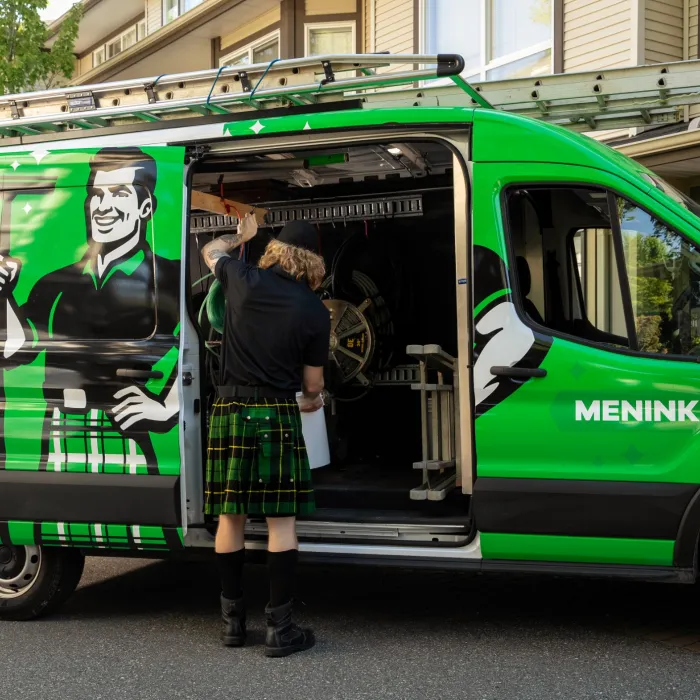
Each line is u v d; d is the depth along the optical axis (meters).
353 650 3.91
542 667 3.67
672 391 3.63
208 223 5.92
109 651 3.97
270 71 4.26
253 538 4.18
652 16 8.43
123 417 4.17
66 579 4.44
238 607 3.99
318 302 3.92
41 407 4.29
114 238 4.26
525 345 3.76
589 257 3.95
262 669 3.70
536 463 3.74
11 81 11.95
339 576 5.20
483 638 4.05
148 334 4.20
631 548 3.65
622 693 3.39
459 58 3.93
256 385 3.81
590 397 3.70
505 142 3.87
